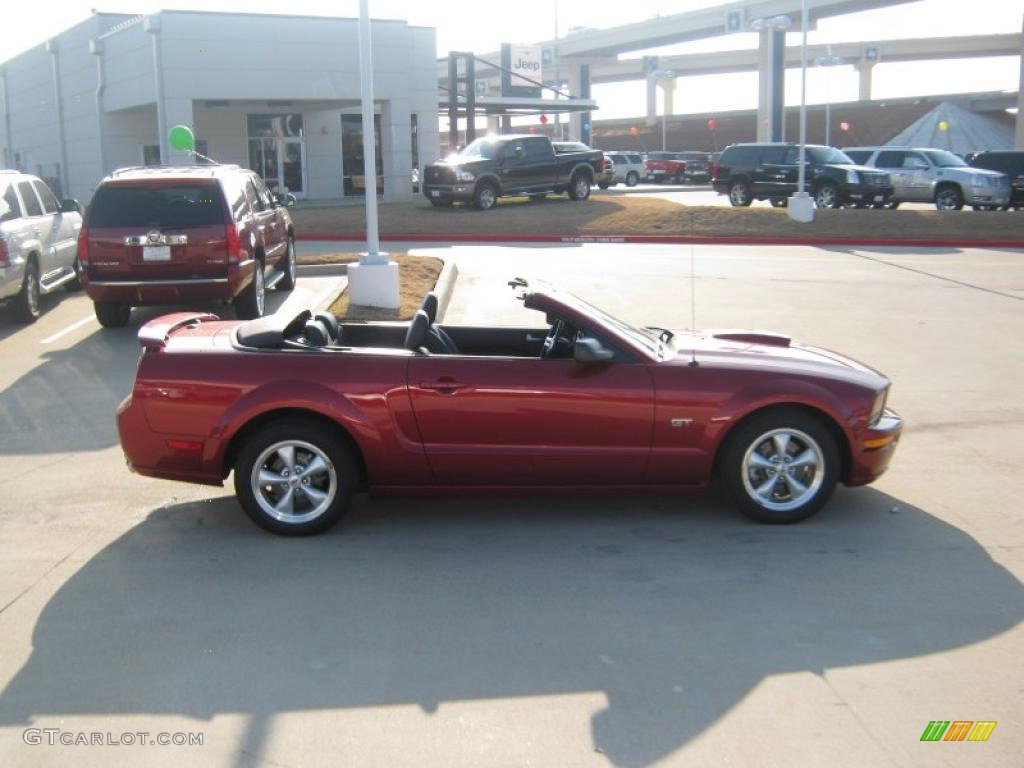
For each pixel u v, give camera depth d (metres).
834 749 3.88
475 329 7.17
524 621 4.99
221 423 6.04
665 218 26.50
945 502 6.79
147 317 13.53
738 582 5.46
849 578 5.52
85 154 34.84
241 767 3.77
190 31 27.88
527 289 6.83
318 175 36.25
